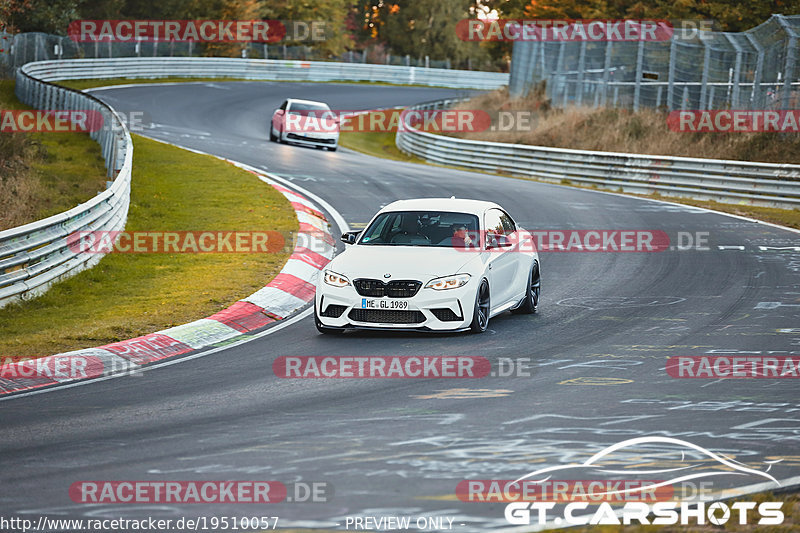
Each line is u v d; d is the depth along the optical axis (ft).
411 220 149.38
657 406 99.40
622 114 451.12
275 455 82.33
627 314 154.30
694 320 148.46
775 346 129.70
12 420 96.68
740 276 187.83
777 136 379.55
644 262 205.16
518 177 399.65
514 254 152.35
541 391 105.91
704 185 324.19
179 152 361.30
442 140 458.91
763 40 396.98
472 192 311.68
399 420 93.86
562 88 524.11
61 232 178.91
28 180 259.39
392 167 384.47
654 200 311.68
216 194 277.03
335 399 103.14
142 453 83.61
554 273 194.39
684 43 435.12
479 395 104.22
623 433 88.94
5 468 79.82
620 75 472.85
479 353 126.31
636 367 118.21
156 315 149.59
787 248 220.84
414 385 109.19
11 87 535.60
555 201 298.15
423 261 138.31
